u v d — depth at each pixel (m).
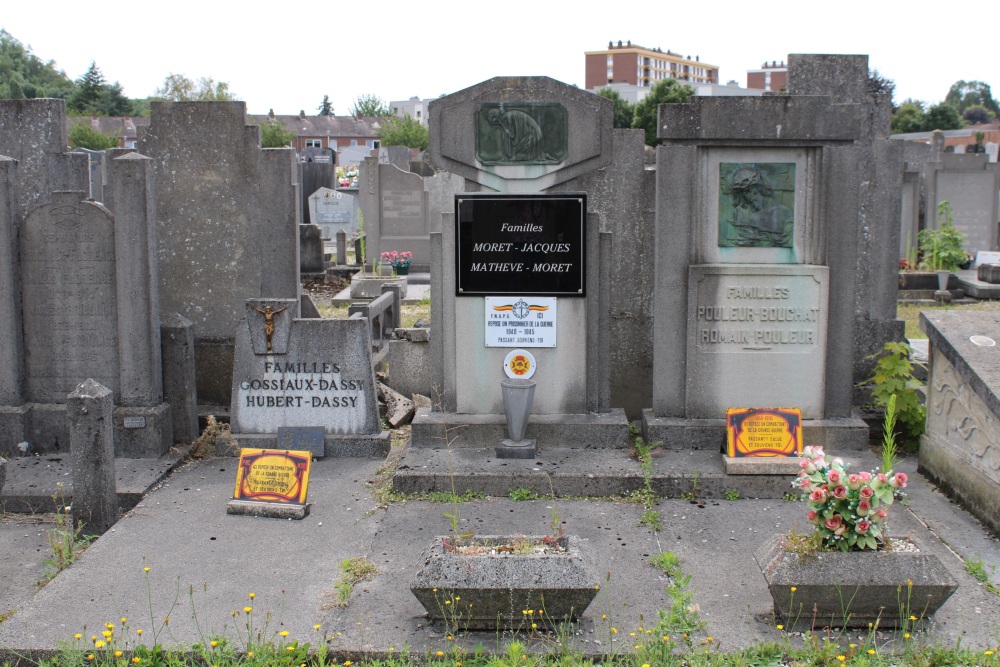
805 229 7.78
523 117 8.12
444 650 4.80
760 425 7.20
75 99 84.50
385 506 6.97
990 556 5.92
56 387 8.31
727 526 6.52
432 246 7.89
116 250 7.97
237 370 8.15
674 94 45.31
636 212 8.73
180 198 9.39
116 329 8.17
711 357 7.83
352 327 8.03
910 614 4.84
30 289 8.20
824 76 8.73
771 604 5.31
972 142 62.62
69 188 9.70
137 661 4.63
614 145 8.66
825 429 7.73
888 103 8.70
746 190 7.72
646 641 4.82
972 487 6.62
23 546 6.67
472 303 7.91
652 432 7.79
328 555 6.08
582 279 7.81
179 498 7.18
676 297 7.80
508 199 7.74
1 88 78.88
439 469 7.25
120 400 8.18
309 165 27.33
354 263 22.03
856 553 4.89
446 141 8.19
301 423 8.14
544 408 8.02
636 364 8.96
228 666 4.65
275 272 9.46
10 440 8.21
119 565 5.91
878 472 5.21
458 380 8.02
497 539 5.27
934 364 7.38
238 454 8.27
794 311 7.77
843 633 4.91
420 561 5.04
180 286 9.50
